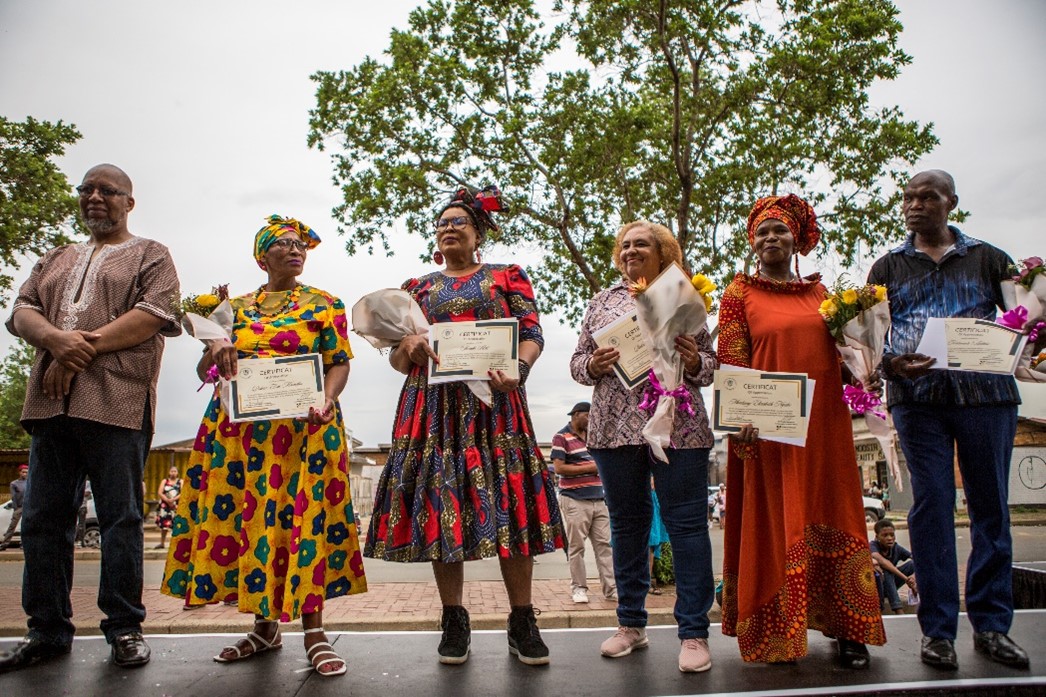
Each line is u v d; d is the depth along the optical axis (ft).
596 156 36.68
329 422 10.83
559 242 42.70
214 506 10.45
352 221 40.47
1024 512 91.30
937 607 9.93
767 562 10.14
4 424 139.64
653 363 10.54
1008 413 10.36
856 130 36.70
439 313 11.16
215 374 10.79
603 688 9.11
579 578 25.98
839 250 37.58
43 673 9.87
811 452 10.32
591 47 36.22
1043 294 9.97
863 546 10.03
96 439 10.36
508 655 10.83
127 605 10.46
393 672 9.90
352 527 10.71
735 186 36.35
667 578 28.73
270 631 11.10
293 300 11.46
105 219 11.14
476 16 38.45
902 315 11.10
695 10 34.12
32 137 52.65
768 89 36.52
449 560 9.83
